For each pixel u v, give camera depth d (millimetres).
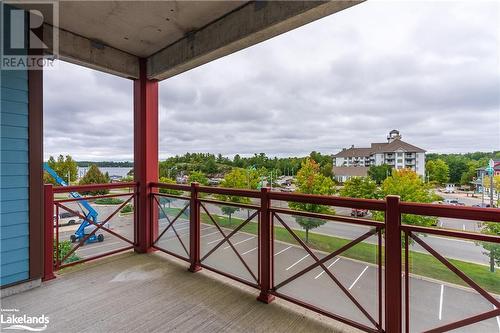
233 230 2428
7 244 2195
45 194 2518
